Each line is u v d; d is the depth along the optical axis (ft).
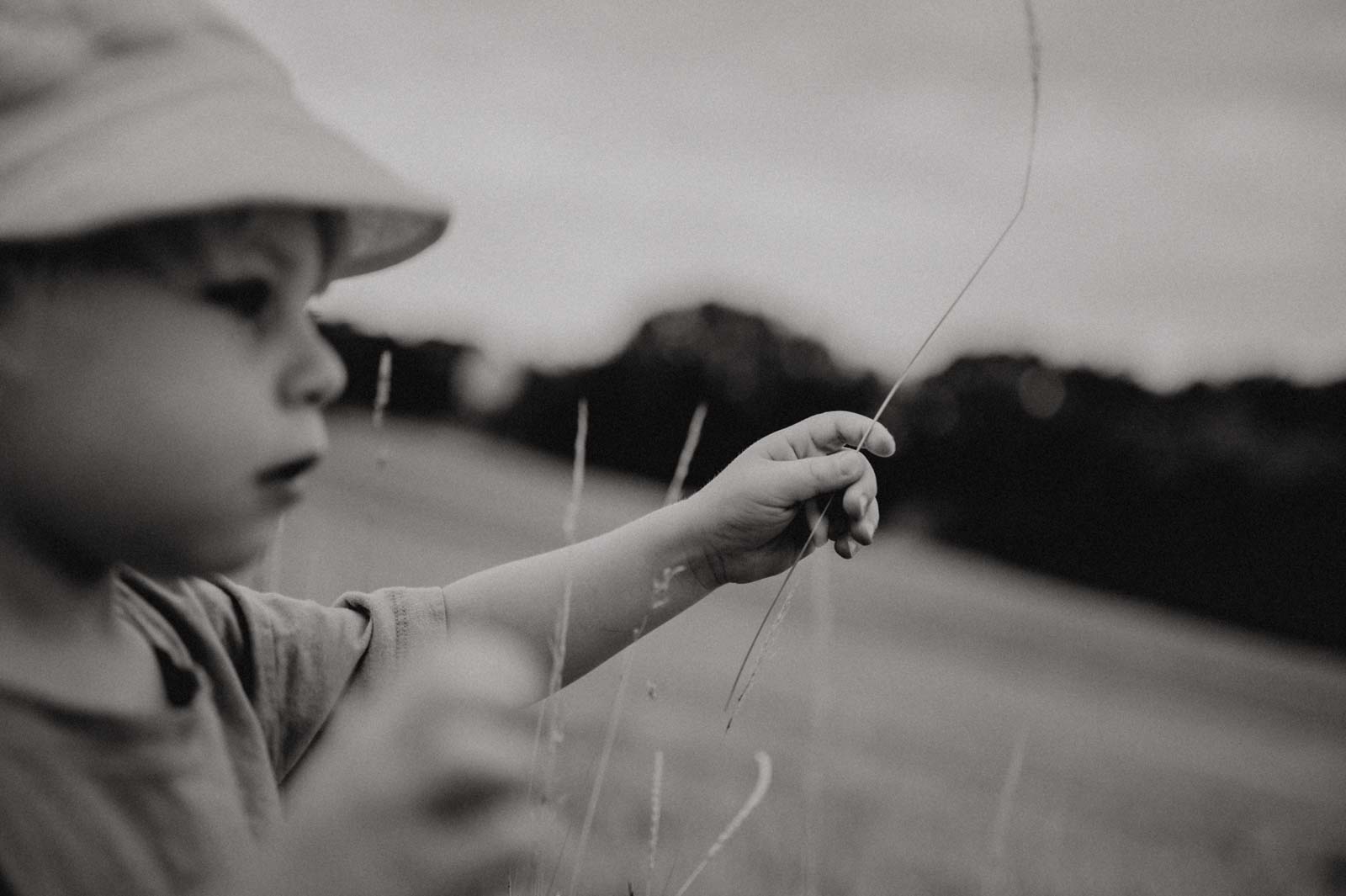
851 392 167.63
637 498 141.59
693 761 17.76
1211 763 45.03
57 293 2.30
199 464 2.36
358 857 1.49
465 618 3.94
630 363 169.99
